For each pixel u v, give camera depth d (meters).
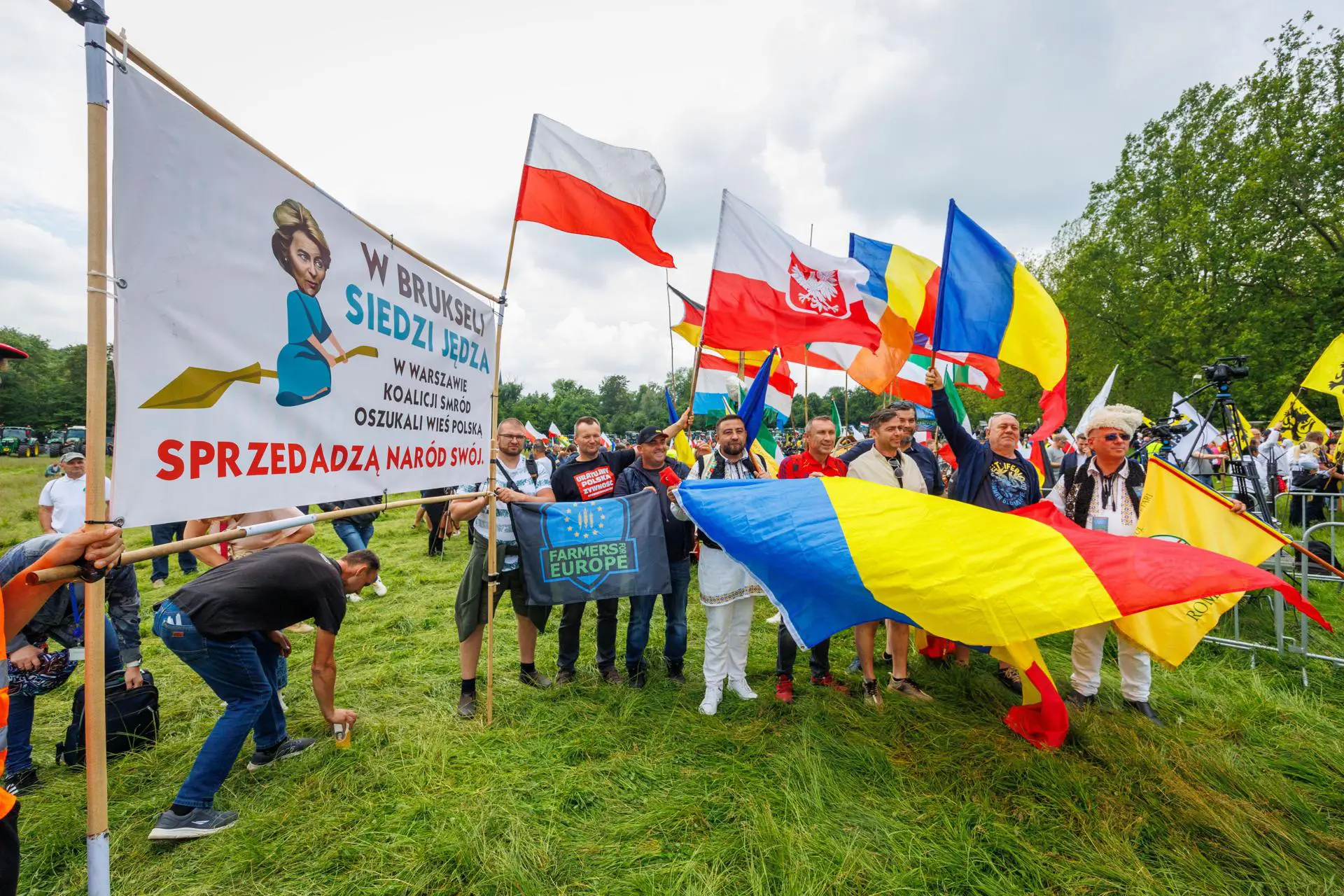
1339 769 2.91
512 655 4.61
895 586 2.90
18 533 10.56
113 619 3.29
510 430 4.20
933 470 4.58
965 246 4.27
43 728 3.49
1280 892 2.20
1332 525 4.33
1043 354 4.15
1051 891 2.21
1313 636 4.50
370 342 2.70
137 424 1.64
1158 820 2.57
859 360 5.78
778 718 3.51
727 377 7.58
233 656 2.62
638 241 4.13
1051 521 3.19
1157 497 3.82
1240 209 20.17
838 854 2.37
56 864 2.38
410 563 8.17
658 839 2.51
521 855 2.38
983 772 2.89
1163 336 21.92
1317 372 8.41
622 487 4.25
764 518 3.24
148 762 3.04
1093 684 3.65
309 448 2.33
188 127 1.80
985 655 4.46
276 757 3.09
